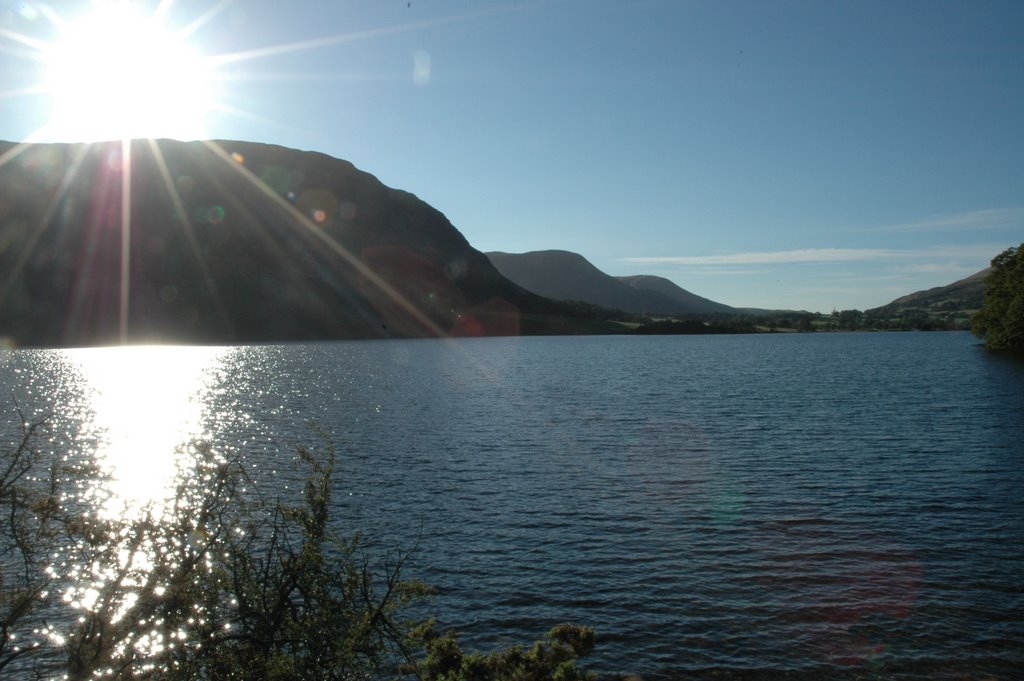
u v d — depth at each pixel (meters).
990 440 36.09
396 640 9.39
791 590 17.38
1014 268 102.75
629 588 17.78
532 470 31.17
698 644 14.99
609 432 41.75
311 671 8.12
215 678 7.77
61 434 44.22
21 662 10.40
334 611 8.52
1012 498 24.80
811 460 32.22
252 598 8.32
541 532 22.23
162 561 7.84
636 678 13.66
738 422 44.78
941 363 97.00
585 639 11.11
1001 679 13.44
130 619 7.58
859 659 14.23
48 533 7.86
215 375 93.19
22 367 110.38
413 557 20.05
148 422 49.97
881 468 30.11
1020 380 69.56
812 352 140.62
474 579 18.48
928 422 42.78
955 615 15.87
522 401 59.69
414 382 80.12
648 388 69.69
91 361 124.12
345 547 9.45
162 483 27.80
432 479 29.56
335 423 47.19
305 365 111.81
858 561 19.12
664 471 30.52
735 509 24.23
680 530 22.12
